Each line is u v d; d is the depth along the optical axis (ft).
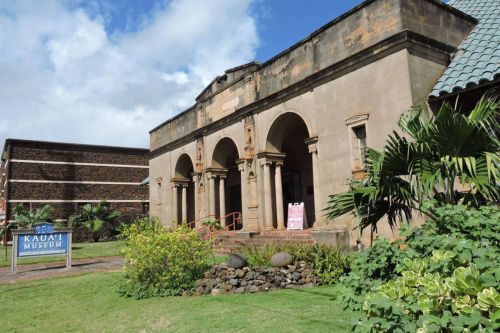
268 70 58.23
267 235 53.93
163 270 31.65
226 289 30.04
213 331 20.97
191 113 79.87
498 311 9.09
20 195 116.78
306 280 31.30
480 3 52.54
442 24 44.19
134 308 27.30
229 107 66.95
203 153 73.87
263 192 57.98
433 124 20.56
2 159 132.87
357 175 43.21
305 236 48.06
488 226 12.53
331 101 47.11
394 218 23.04
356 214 22.45
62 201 122.72
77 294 33.76
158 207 92.84
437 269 11.83
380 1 42.70
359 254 16.71
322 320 21.34
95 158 130.62
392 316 11.12
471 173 19.71
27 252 48.55
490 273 10.16
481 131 19.93
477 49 41.81
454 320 9.78
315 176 48.52
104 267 50.98
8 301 32.94
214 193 71.20
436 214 14.32
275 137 58.08
